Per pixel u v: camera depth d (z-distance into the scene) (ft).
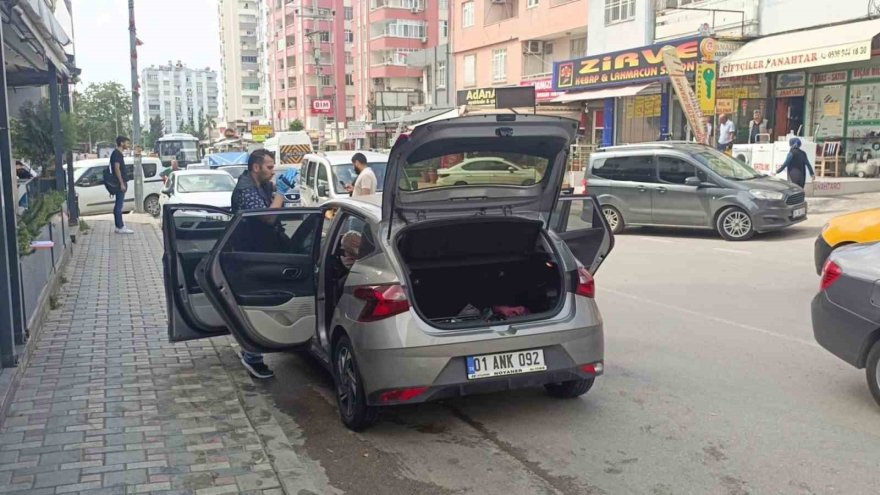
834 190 59.88
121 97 257.55
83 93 251.80
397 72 227.40
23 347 20.66
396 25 226.99
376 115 172.55
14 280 20.38
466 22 136.98
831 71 67.15
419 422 16.96
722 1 74.13
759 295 29.37
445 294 18.43
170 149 152.97
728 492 13.10
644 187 48.44
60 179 39.50
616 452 14.94
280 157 113.91
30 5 22.94
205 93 622.13
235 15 393.91
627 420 16.61
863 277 16.93
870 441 15.15
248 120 362.53
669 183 47.52
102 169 73.61
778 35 67.46
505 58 125.49
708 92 63.41
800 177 51.29
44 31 26.94
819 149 63.72
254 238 18.31
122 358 21.81
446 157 16.01
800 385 18.67
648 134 87.15
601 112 98.63
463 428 16.51
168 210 19.86
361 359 15.40
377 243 16.03
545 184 17.53
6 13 22.18
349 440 16.05
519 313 17.17
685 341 22.98
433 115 126.62
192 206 20.27
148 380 19.76
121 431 16.06
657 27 83.92
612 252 42.06
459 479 14.02
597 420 16.67
